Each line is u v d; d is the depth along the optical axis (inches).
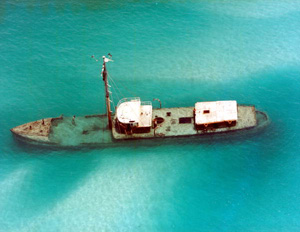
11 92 2910.9
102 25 3412.9
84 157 2508.6
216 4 3629.4
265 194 2267.5
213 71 3014.3
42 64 3105.3
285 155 2461.9
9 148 2573.8
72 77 3006.9
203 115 2428.6
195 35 3314.5
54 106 2800.2
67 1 3644.2
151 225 2139.5
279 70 3006.9
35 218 2212.1
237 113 2546.8
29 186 2368.4
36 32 3366.1
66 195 2310.5
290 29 3361.2
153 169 2416.3
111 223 2161.7
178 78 2957.7
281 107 2728.8
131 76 2979.8
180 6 3599.9
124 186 2335.1
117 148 2518.5
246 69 3026.6
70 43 3260.3
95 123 2628.0
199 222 2139.5
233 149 2504.9
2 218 2219.5
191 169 2406.5
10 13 3543.3
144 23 3425.2
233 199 2245.3
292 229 2091.5
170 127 2501.2
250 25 3417.8
